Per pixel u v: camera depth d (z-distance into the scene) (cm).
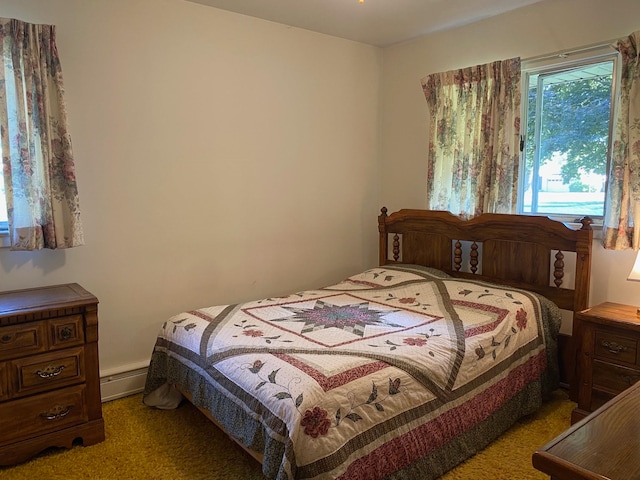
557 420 244
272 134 323
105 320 267
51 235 232
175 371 235
